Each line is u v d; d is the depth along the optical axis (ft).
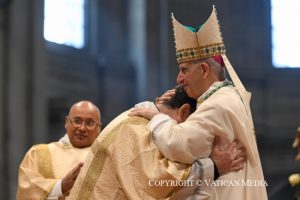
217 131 16.08
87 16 64.13
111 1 65.51
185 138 15.90
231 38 68.44
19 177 21.63
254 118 68.03
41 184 20.97
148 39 64.75
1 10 49.16
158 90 64.34
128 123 16.51
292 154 67.62
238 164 16.29
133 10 65.72
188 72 16.96
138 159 16.11
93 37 64.28
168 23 65.51
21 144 49.80
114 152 16.28
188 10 66.33
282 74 69.46
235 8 68.80
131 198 15.84
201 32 16.75
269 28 69.56
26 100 50.37
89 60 63.36
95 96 63.10
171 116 17.08
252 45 69.10
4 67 49.11
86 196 16.31
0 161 48.49
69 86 60.70
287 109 68.95
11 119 49.16
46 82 55.01
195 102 17.20
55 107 55.21
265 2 69.62
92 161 16.55
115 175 16.26
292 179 22.48
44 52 51.83
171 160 16.06
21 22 50.21
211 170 16.01
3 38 49.11
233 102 16.34
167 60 64.75
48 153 22.09
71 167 21.74
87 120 22.06
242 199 16.35
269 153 67.62
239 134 16.29
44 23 53.57
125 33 65.87
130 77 65.46
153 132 16.29
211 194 16.08
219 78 16.98
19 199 21.35
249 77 68.64
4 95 49.08
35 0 51.16
